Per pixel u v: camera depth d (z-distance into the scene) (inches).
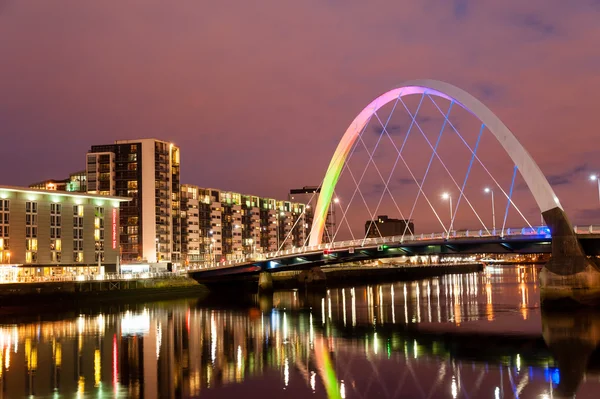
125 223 6663.4
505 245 3400.6
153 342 2191.2
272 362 1769.2
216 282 5177.2
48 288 3772.1
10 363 1795.0
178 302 4197.8
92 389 1461.6
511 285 5846.5
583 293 2962.6
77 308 3708.2
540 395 1355.8
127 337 2324.1
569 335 2219.5
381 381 1503.4
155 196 6727.4
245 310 3516.2
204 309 3607.3
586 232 3048.7
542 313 2950.3
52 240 4751.5
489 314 2989.7
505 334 2274.9
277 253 4667.8
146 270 6013.8
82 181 7047.2
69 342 2203.5
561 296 3006.9
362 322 2773.1
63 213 4864.7
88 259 5024.6
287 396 1368.1
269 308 3646.7
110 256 5221.5
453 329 2447.1
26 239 4559.5
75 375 1617.9
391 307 3555.6
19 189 4520.2
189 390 1437.0
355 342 2135.8
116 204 5324.8
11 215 4480.8
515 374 1565.0
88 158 6742.1
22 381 1552.7
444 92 3718.0
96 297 4077.3
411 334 2324.1
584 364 1681.8
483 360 1758.1
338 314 3193.9
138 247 6614.2
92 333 2448.3
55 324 2792.8
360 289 5708.7
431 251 3796.8
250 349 2009.1
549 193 3065.9
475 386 1441.9
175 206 7135.8
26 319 3043.8
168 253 6845.5
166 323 2807.6
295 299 4443.9
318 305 3826.3
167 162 6973.4
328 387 1448.1
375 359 1795.0
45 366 1747.0
